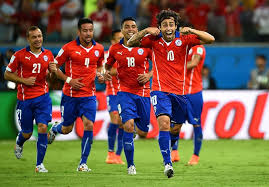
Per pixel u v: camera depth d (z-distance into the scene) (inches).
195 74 1277.1
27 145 1738.4
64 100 1149.1
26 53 1094.4
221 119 1923.0
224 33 2253.9
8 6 2196.1
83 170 1096.8
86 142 1105.4
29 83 1074.1
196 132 1264.8
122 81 1086.4
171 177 982.4
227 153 1508.4
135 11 2273.6
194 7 2185.0
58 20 2223.2
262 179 959.6
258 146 1702.8
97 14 2213.3
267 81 2080.5
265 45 2186.3
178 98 976.3
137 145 1749.5
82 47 1122.7
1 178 975.6
